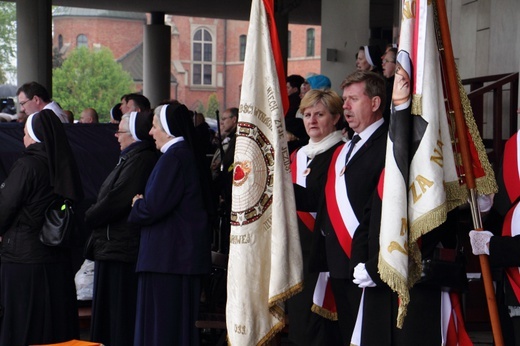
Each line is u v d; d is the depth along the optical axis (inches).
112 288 273.9
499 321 177.0
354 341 188.7
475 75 443.2
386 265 173.8
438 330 180.4
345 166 205.9
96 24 3629.4
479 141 182.9
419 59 176.7
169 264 250.4
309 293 229.0
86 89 3599.9
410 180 176.7
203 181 259.4
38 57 944.3
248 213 206.1
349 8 682.8
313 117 234.1
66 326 268.1
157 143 258.7
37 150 264.7
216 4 1309.1
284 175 206.5
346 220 203.2
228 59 3767.2
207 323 245.9
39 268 262.4
